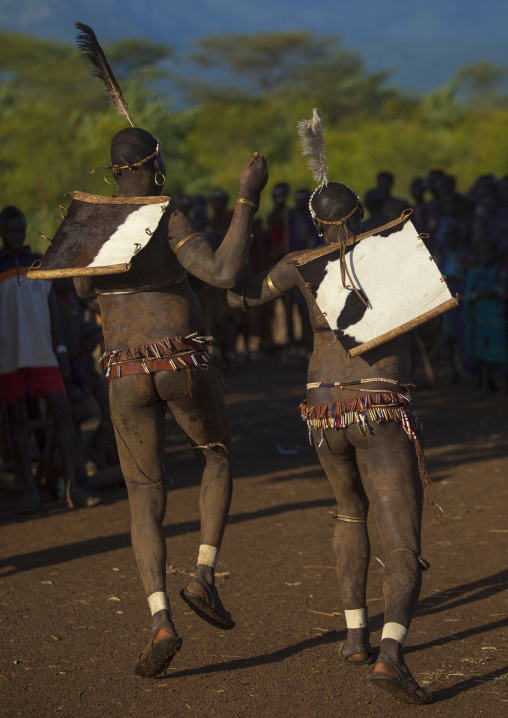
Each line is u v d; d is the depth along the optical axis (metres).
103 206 6.20
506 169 60.56
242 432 14.66
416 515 5.60
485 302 16.78
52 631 6.82
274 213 21.25
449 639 6.47
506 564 8.02
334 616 7.00
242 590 7.60
